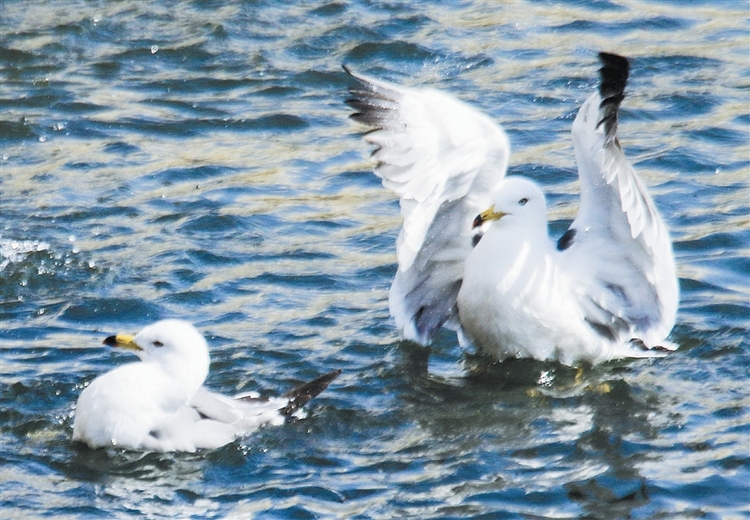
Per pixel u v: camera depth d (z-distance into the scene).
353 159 20.17
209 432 11.64
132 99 22.45
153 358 11.71
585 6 26.66
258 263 16.34
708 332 14.23
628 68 11.88
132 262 16.23
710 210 17.97
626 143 20.64
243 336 14.18
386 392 12.95
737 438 11.83
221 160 20.05
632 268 13.52
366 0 26.83
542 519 10.52
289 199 18.62
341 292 15.52
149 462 11.34
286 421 12.13
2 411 12.31
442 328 14.63
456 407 12.65
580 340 13.52
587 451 11.66
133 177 19.25
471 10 26.50
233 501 10.77
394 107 13.17
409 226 13.10
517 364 13.68
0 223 17.33
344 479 11.16
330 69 23.72
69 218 17.61
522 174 19.34
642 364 13.62
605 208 13.25
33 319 14.58
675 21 25.77
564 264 13.48
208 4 26.53
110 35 25.14
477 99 22.33
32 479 11.07
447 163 13.16
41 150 20.28
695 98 22.23
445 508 10.67
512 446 11.82
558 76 23.20
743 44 24.56
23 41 24.67
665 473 11.23
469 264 13.54
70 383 12.91
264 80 23.31
